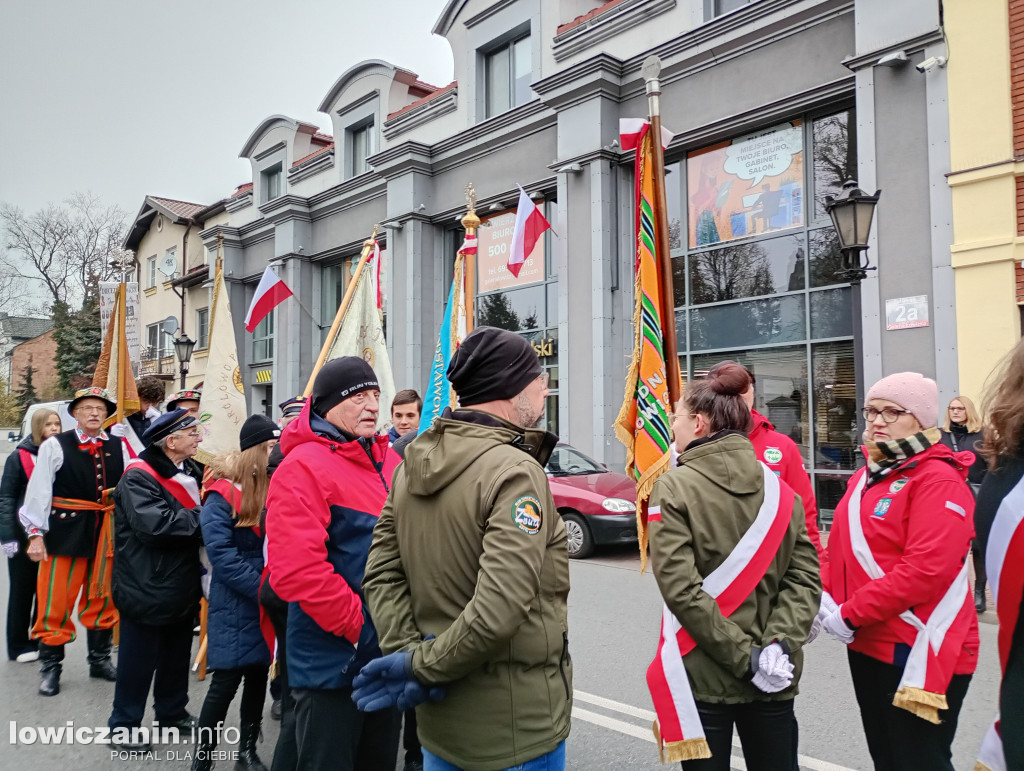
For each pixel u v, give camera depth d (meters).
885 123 9.03
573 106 12.51
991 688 4.55
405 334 15.77
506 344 1.98
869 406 2.65
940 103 8.55
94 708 4.50
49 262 39.81
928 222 8.64
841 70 9.77
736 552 2.24
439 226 15.90
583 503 8.98
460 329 5.68
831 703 4.34
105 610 5.05
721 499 2.26
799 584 2.30
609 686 4.71
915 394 2.53
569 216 12.60
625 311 12.27
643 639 5.70
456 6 15.32
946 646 2.36
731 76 10.94
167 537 3.77
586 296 12.33
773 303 10.75
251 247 21.58
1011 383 1.71
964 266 8.30
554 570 1.89
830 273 10.14
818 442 10.19
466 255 5.84
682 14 11.55
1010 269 8.01
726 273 11.32
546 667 1.87
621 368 12.23
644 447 3.55
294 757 2.99
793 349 10.53
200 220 24.66
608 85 12.16
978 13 8.32
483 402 1.98
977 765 1.79
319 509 2.56
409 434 4.75
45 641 4.72
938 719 2.31
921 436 2.49
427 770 1.90
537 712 1.82
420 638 1.87
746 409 2.42
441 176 15.56
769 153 10.82
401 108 17.36
